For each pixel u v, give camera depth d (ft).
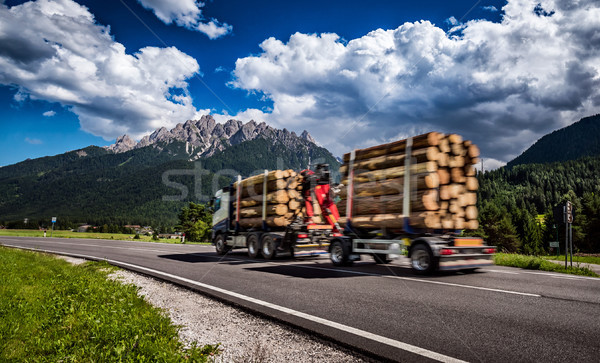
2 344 12.80
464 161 32.32
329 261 41.42
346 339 13.03
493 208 270.87
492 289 22.11
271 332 14.44
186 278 28.48
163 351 11.87
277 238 43.65
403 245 30.58
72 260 47.44
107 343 12.86
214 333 14.49
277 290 22.72
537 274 29.37
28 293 21.79
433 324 14.74
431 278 26.89
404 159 30.78
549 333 13.39
